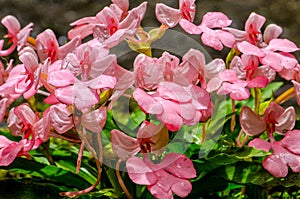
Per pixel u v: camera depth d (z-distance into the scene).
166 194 0.49
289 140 0.51
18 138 0.59
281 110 0.52
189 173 0.50
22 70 0.52
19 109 0.51
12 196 0.54
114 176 0.53
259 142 0.51
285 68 0.53
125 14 0.52
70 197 0.51
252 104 0.61
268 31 0.53
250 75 0.52
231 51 0.54
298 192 0.58
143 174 0.49
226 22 0.52
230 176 0.53
